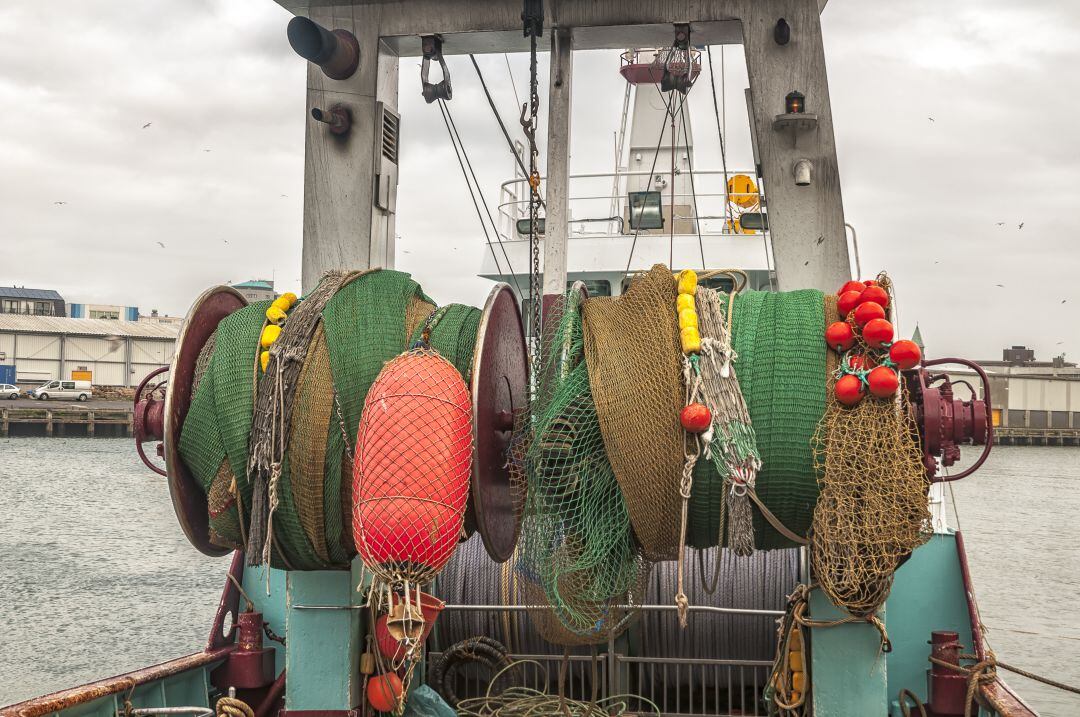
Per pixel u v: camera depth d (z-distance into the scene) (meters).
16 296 121.19
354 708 5.14
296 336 4.75
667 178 12.75
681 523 4.58
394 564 4.30
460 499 4.38
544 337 5.76
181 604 19.94
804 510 4.71
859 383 4.48
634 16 7.31
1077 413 98.25
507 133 8.77
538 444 4.83
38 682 14.95
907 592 6.28
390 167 7.83
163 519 31.84
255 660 6.16
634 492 4.62
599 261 12.19
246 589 6.74
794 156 7.04
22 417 77.69
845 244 7.02
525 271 12.27
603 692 6.34
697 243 11.99
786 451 4.58
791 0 7.05
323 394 4.70
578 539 4.84
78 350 104.50
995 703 5.15
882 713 4.81
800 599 4.99
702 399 4.50
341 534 4.86
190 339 5.01
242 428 4.71
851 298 4.63
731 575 6.42
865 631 4.84
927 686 6.01
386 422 4.35
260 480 4.64
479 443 4.60
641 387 4.61
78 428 80.62
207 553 5.30
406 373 4.48
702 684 6.28
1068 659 16.08
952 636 5.67
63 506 34.78
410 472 4.28
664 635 6.47
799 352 4.65
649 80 13.02
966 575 6.19
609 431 4.62
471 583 6.51
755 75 7.11
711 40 7.63
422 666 6.16
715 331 4.69
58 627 18.06
